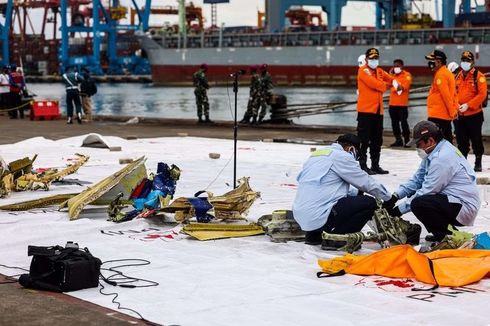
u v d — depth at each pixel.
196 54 118.88
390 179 13.97
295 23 169.38
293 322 5.69
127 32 164.88
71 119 29.73
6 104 32.38
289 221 8.52
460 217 8.05
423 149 8.16
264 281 6.84
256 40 112.25
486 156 18.17
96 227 9.10
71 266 6.51
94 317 5.81
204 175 14.23
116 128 27.52
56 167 15.28
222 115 52.91
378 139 14.72
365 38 101.06
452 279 6.62
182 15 137.12
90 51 175.75
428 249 7.73
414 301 6.18
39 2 181.75
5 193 11.55
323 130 26.31
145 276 7.04
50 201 10.55
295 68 107.25
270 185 13.05
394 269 6.91
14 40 182.88
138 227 9.26
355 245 7.91
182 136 23.86
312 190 8.13
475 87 14.80
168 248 8.21
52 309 6.02
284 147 20.03
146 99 79.88
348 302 6.18
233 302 6.20
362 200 8.08
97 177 13.81
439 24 127.69
